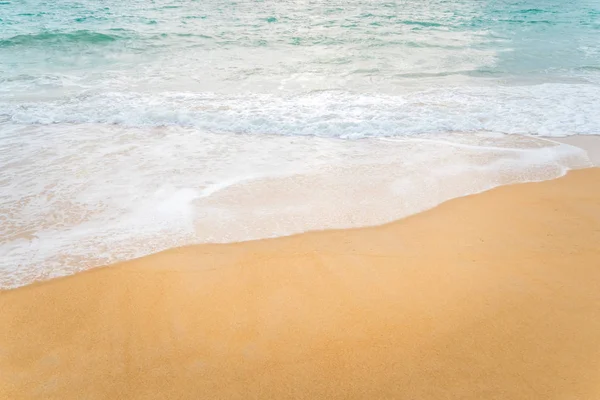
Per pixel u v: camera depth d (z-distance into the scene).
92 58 12.27
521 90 10.01
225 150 7.09
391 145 7.36
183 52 12.89
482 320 3.74
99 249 4.71
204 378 3.24
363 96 9.49
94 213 5.36
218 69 11.30
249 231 5.05
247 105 8.91
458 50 13.58
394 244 4.81
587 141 7.56
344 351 3.45
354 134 7.75
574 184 6.15
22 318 3.80
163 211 5.41
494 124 8.21
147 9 19.69
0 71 11.09
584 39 15.54
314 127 7.94
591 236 4.92
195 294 4.07
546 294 4.03
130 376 3.26
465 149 7.23
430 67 11.72
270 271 4.38
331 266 4.45
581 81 10.70
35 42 13.48
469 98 9.47
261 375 3.26
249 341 3.55
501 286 4.14
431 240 4.88
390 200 5.71
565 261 4.49
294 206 5.55
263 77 10.69
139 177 6.20
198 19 17.67
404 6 22.14
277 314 3.82
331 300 3.98
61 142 7.28
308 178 6.23
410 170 6.51
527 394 3.06
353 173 6.39
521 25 18.09
